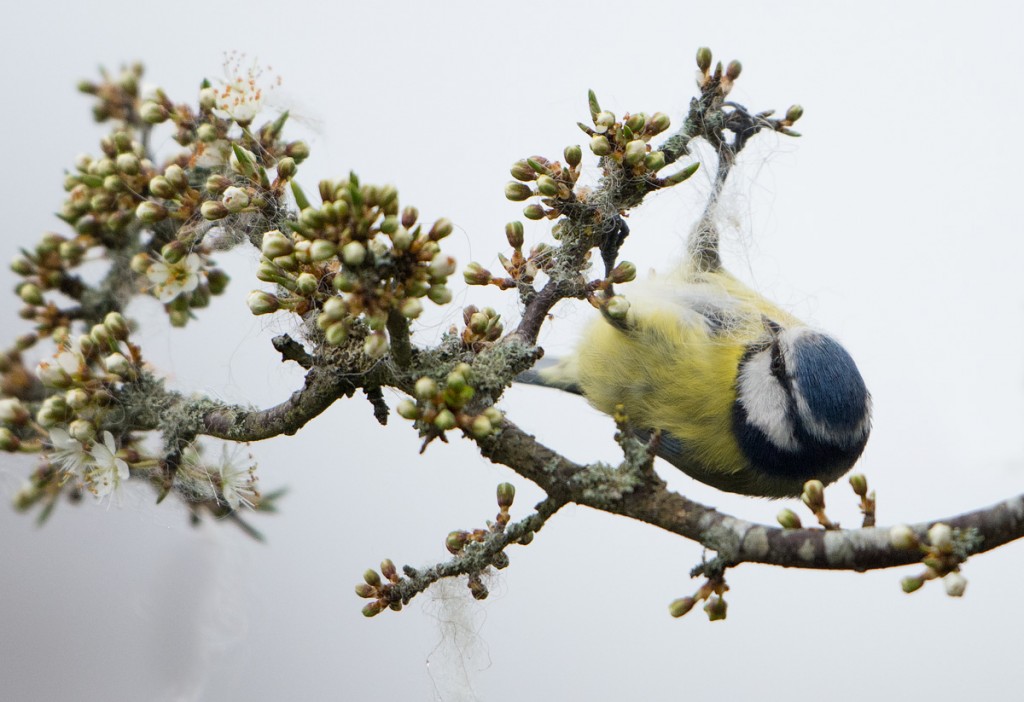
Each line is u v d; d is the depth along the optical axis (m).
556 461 4.82
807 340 8.00
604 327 8.40
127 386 5.48
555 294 5.44
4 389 5.55
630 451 4.73
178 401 5.50
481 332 5.15
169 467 5.44
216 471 5.57
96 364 5.45
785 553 4.30
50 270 5.84
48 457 5.30
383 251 4.28
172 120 5.81
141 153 5.80
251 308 4.88
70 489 5.47
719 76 6.54
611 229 5.88
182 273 5.70
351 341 5.01
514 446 4.86
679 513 4.56
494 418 4.75
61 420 5.33
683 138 6.49
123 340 5.41
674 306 8.21
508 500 5.20
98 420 5.35
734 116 6.98
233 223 5.71
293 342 5.16
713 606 4.46
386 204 4.22
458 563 5.17
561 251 5.57
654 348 8.20
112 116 5.92
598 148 5.50
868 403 8.06
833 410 7.80
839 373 7.87
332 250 4.23
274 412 5.23
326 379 5.04
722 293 8.27
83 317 5.87
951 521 4.06
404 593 5.24
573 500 4.79
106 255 5.89
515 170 5.55
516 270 5.54
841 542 4.20
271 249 4.77
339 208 4.17
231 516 5.73
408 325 4.65
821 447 7.86
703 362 8.15
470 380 4.85
